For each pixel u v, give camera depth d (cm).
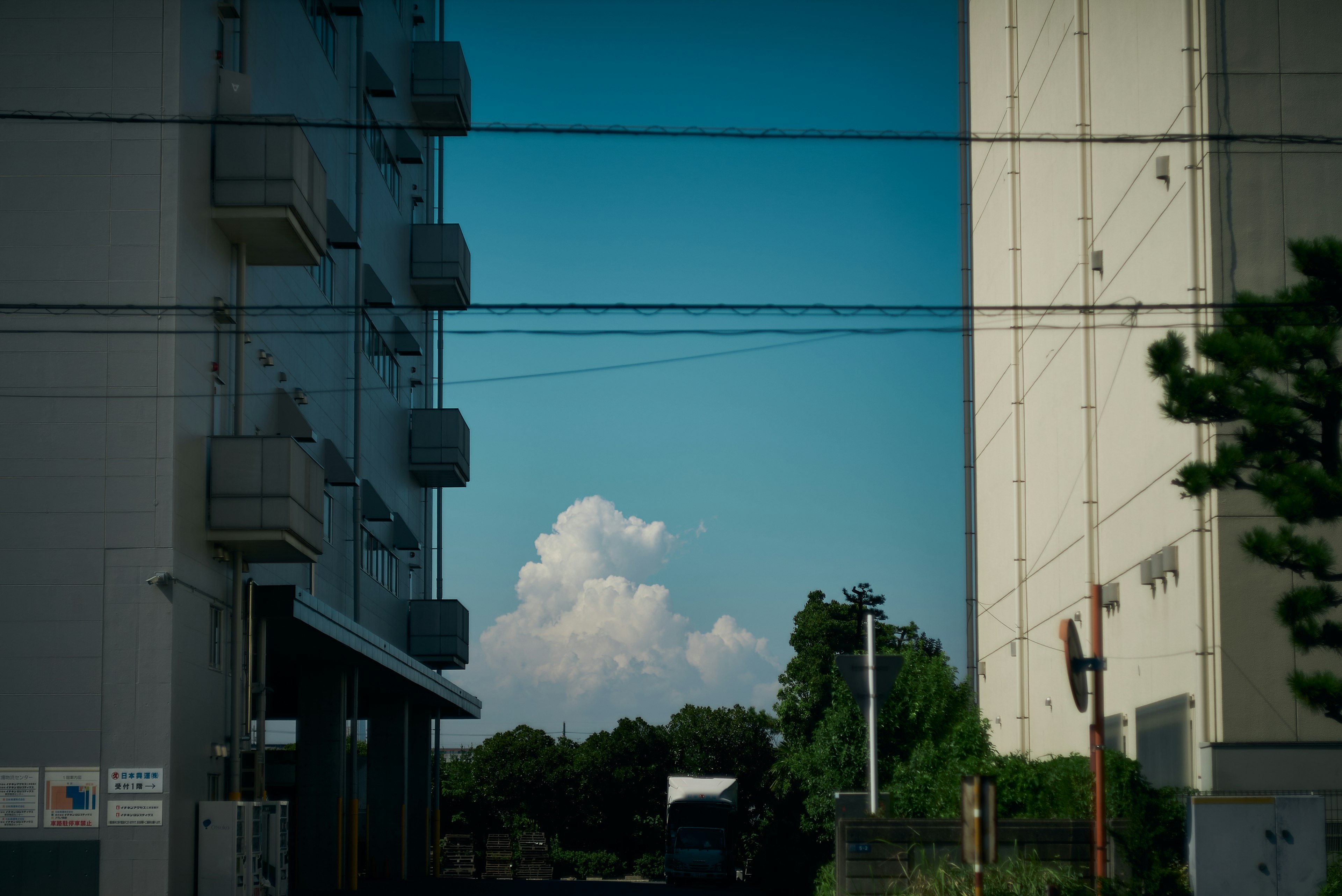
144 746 1956
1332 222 2019
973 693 3431
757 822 6266
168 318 2052
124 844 1936
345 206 3281
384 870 3778
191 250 2122
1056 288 2936
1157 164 2222
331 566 3102
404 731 3859
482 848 6288
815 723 4247
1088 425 2664
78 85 2088
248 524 2155
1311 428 1612
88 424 2027
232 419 2300
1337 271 1516
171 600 1991
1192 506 2056
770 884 3672
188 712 2041
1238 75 2058
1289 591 1956
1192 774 2036
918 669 2964
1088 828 1725
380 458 3706
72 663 1975
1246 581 1969
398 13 4034
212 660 2175
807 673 4338
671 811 4831
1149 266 2306
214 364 2209
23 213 2066
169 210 2067
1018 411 3256
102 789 1945
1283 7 2070
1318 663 1938
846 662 1820
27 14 2103
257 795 2191
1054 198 2956
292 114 2445
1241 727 1938
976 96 3803
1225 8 2073
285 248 2364
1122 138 1398
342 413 3234
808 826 3078
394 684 3606
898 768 2541
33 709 1964
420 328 4284
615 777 6331
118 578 1994
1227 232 2030
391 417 3875
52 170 2075
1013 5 3362
